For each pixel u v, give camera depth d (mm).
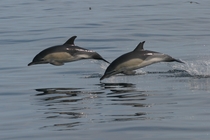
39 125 21422
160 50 47594
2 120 22547
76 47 31500
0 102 26812
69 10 90000
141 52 31094
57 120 22250
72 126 21109
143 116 22578
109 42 53188
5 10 91562
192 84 30859
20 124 21703
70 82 32812
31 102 26500
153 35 57750
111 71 30719
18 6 99438
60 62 31328
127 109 24125
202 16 76062
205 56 43281
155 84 31250
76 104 25641
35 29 63719
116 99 26672
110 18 74938
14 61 42250
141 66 30891
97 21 71375
